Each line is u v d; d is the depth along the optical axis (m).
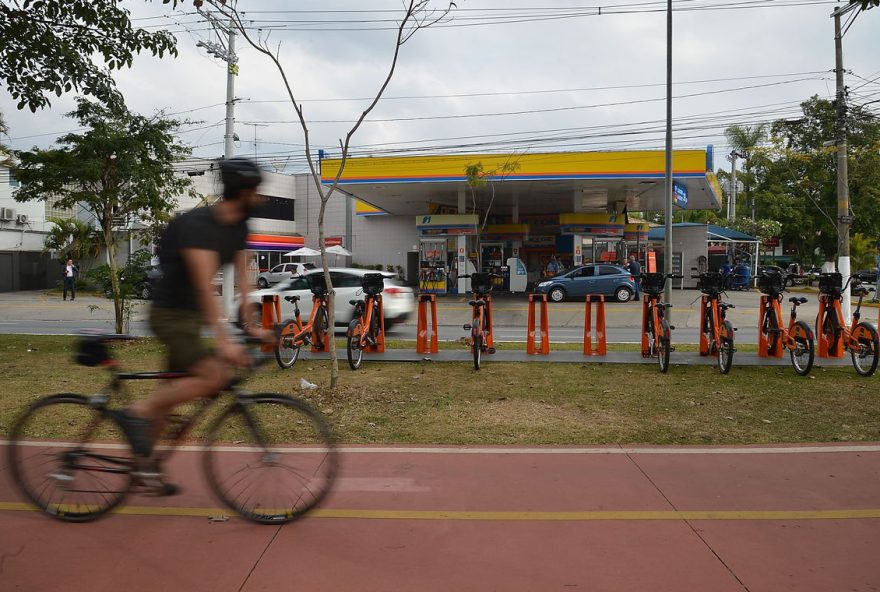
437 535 3.67
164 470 3.80
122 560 3.34
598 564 3.33
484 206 34.81
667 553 3.45
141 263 13.38
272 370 9.40
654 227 38.91
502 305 24.39
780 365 9.65
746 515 3.95
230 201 3.60
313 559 3.37
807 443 5.53
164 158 13.33
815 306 23.78
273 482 3.81
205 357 3.67
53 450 3.83
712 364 9.79
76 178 12.52
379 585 3.11
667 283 12.67
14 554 3.39
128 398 3.95
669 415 6.64
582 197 30.09
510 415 6.62
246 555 3.40
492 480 4.59
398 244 40.91
